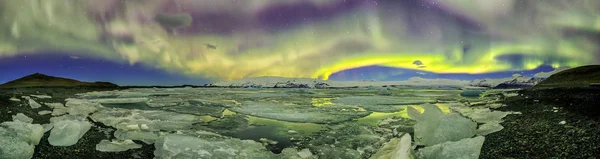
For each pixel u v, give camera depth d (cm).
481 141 502
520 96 1333
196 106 1548
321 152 620
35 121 812
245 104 1717
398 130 830
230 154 576
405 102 1878
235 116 1164
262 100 2114
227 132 838
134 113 1103
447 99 2052
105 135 689
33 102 1068
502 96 1770
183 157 543
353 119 1088
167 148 582
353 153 611
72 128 611
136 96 2528
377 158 521
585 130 517
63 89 3161
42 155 499
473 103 1411
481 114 876
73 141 576
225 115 1197
